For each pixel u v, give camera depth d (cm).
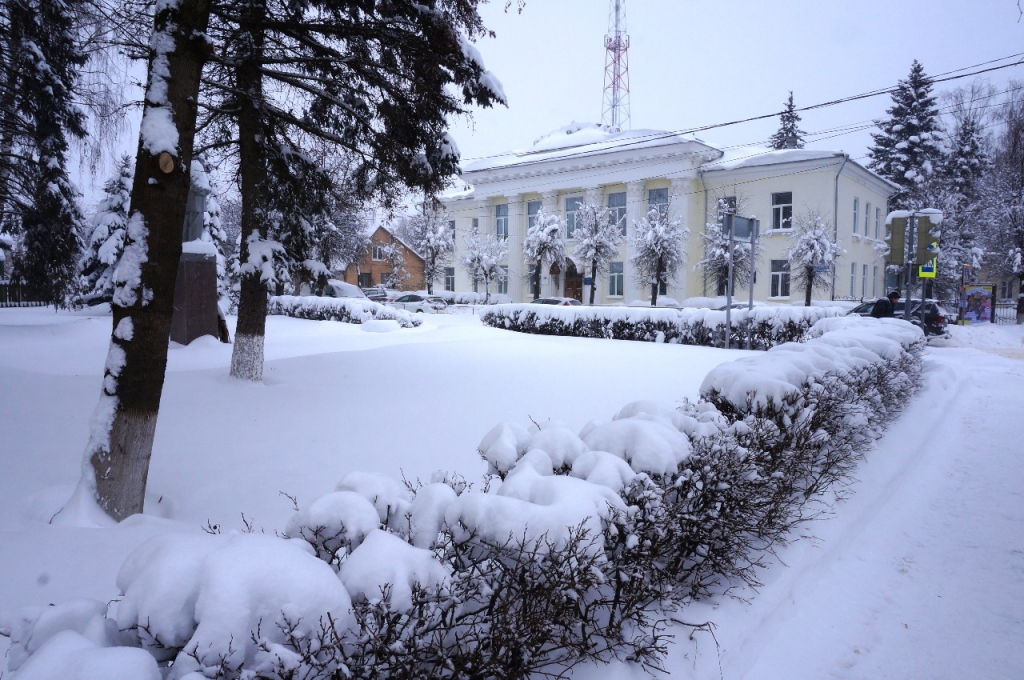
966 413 916
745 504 340
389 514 238
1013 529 470
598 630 254
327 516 219
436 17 822
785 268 3484
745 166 3559
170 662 172
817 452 473
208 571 171
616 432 310
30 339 1481
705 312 1656
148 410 463
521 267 4491
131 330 454
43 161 1683
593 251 3644
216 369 1023
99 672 144
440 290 5194
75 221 1891
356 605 185
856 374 610
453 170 969
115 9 838
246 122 906
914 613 350
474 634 205
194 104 474
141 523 434
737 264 3216
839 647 314
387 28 860
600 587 270
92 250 2581
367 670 177
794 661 298
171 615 166
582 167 4044
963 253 4081
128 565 192
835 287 3453
